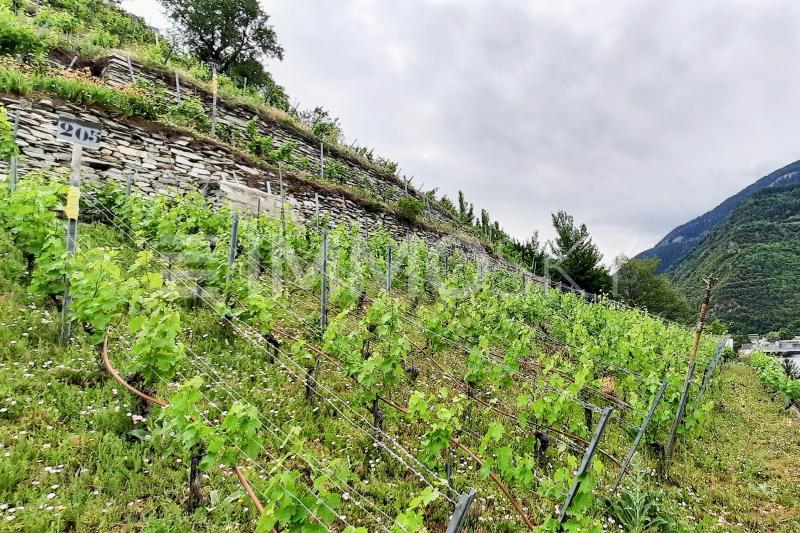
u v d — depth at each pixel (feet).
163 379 14.33
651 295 147.43
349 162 81.10
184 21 111.86
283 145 66.39
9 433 12.79
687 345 53.57
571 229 127.75
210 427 11.63
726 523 19.54
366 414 20.62
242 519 12.37
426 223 83.76
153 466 13.10
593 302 90.53
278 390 19.93
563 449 17.33
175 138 48.93
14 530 9.93
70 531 10.54
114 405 15.08
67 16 65.98
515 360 28.22
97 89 45.65
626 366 35.68
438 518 15.02
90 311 15.88
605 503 19.15
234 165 52.95
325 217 57.31
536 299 54.54
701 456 27.30
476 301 40.32
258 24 122.11
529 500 17.48
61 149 40.06
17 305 19.75
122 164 43.39
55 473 11.84
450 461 17.10
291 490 10.12
